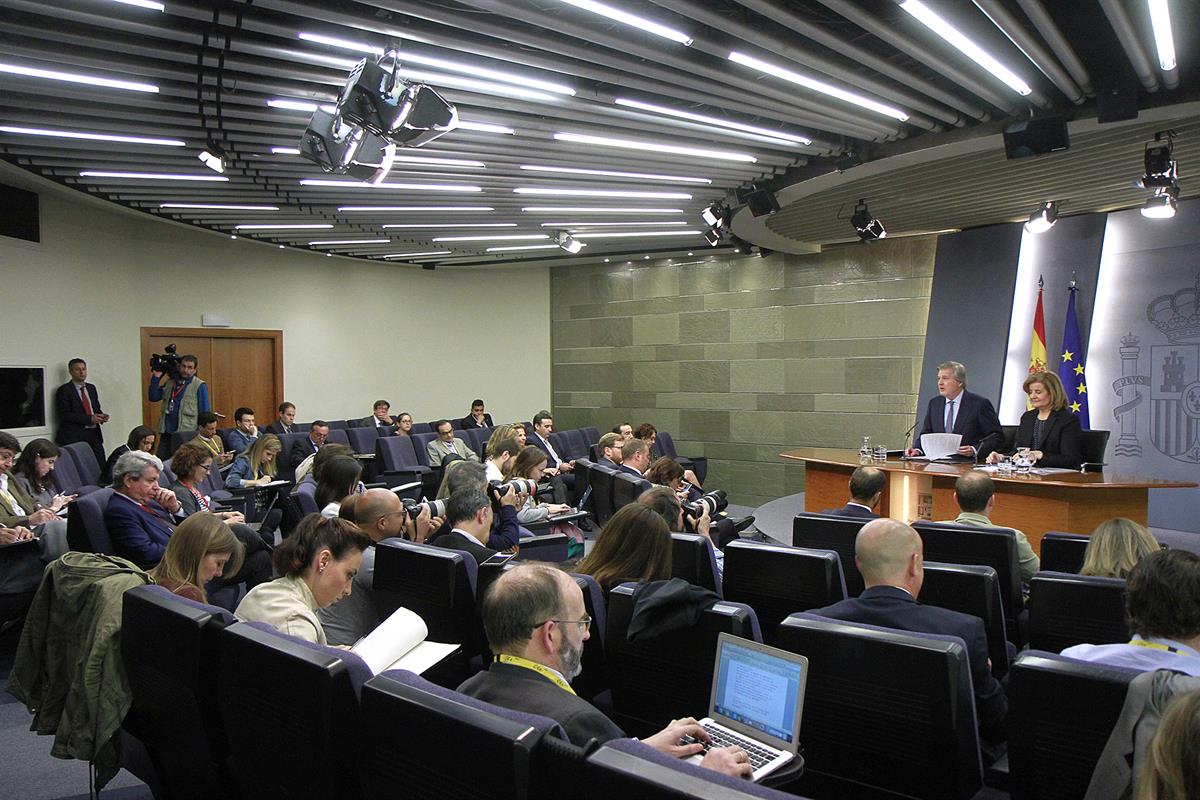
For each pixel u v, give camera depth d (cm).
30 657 257
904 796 194
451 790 134
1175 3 371
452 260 1138
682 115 492
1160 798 100
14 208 751
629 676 237
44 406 787
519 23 372
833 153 595
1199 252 723
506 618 169
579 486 694
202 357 1004
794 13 370
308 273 1097
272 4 335
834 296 965
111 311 889
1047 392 539
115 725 227
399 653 210
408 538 381
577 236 927
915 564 232
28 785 293
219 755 199
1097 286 781
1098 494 491
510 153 572
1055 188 685
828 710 198
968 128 530
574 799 123
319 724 159
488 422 1092
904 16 382
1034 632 262
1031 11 350
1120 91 455
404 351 1186
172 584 249
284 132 516
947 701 179
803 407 991
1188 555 178
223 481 702
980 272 841
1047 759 167
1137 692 147
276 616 224
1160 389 745
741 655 194
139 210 769
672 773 114
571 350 1197
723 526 543
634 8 349
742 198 689
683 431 1095
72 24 372
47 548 404
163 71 416
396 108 379
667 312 1109
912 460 581
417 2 340
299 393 1090
